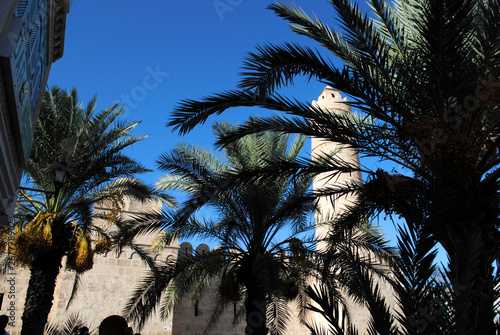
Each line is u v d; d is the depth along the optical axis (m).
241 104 7.11
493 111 6.36
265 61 6.63
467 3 6.11
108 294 17.91
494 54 6.80
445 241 5.25
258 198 12.01
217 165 13.08
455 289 4.25
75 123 13.16
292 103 7.16
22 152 7.78
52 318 17.64
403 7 7.83
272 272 10.95
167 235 12.57
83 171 12.34
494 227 5.48
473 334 4.18
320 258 11.76
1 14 5.20
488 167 6.17
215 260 11.78
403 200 6.38
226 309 20.84
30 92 7.70
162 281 11.75
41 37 8.05
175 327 19.69
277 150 12.98
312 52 6.78
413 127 6.01
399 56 7.61
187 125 7.08
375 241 11.55
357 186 7.87
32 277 11.80
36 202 12.12
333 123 7.20
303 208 11.93
